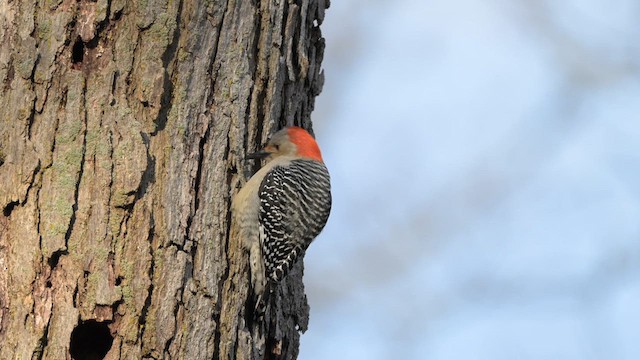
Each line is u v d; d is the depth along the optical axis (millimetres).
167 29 10414
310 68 12297
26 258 9820
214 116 10797
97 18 10227
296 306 12516
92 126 10062
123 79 10250
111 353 9891
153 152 10281
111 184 9992
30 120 10055
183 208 10336
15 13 10227
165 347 10031
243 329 10875
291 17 11680
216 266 10602
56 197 9914
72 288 9820
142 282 9969
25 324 9734
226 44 10922
